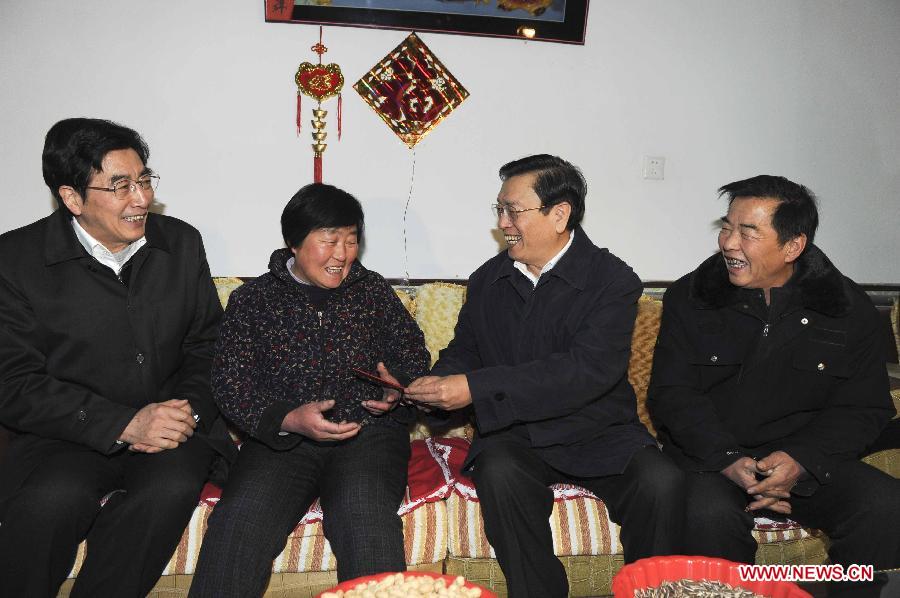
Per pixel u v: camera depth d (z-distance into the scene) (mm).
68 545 1639
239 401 1810
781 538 1875
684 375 1982
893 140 2891
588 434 1866
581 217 1925
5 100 2354
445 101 2590
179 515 1696
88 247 1854
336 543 1675
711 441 1844
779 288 1867
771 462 1737
